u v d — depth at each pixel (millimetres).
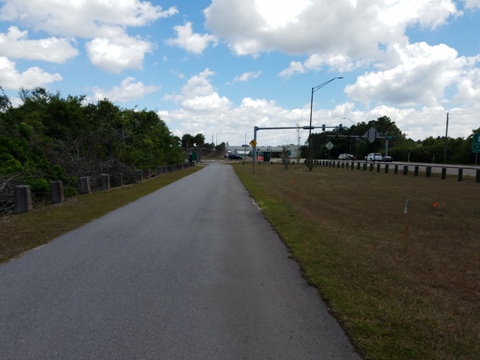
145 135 33312
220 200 14766
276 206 12961
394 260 6336
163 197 15562
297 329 3859
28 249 6902
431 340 3621
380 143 102250
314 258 6402
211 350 3434
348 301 4535
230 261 6309
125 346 3477
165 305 4418
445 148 66625
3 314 4121
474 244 7609
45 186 13617
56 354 3324
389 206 12977
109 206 12461
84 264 5996
